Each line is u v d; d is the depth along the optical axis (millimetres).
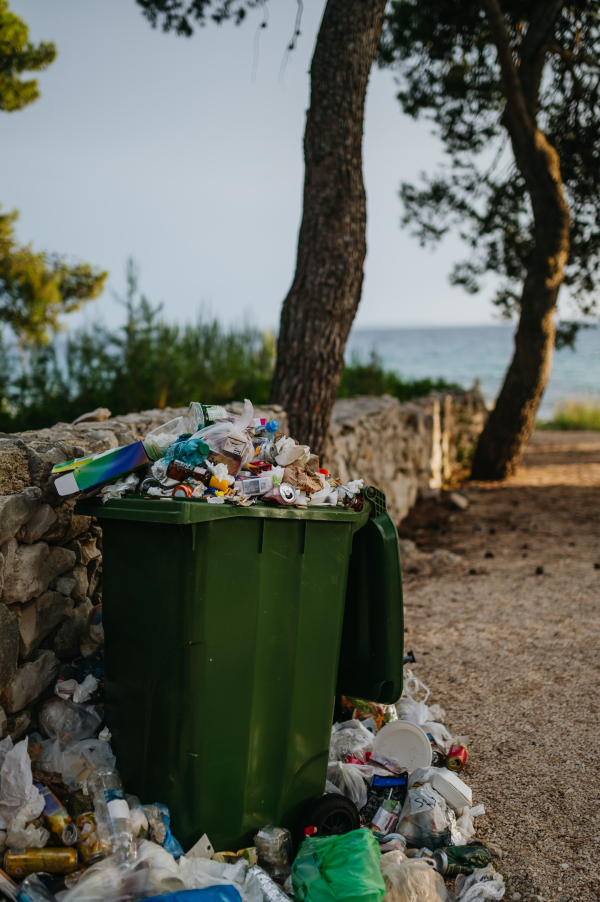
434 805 2648
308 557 2414
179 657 2217
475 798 2963
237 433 2445
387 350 94562
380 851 2396
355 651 2924
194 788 2262
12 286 9719
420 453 9922
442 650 4531
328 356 5672
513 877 2484
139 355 7305
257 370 10211
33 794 2252
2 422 6477
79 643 2918
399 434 8914
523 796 2969
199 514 2100
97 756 2475
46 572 2645
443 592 5738
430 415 10555
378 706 3322
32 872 2146
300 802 2521
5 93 8375
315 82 5484
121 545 2348
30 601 2561
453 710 3744
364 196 5645
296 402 5711
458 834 2645
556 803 2908
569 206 11008
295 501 2379
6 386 6832
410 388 12539
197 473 2305
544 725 3551
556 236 10102
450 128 11148
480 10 9258
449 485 11148
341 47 5352
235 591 2248
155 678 2283
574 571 6293
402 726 2961
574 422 21438
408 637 4754
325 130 5426
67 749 2498
